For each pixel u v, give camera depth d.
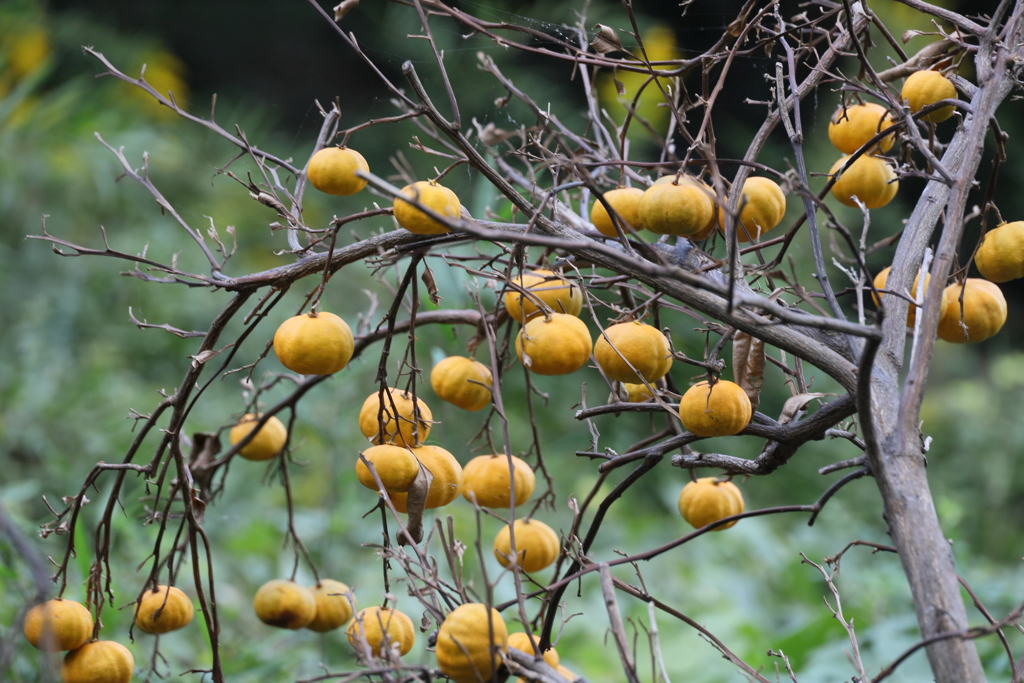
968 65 3.71
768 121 3.49
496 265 3.69
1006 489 7.48
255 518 5.41
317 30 12.91
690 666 4.86
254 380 6.56
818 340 3.42
